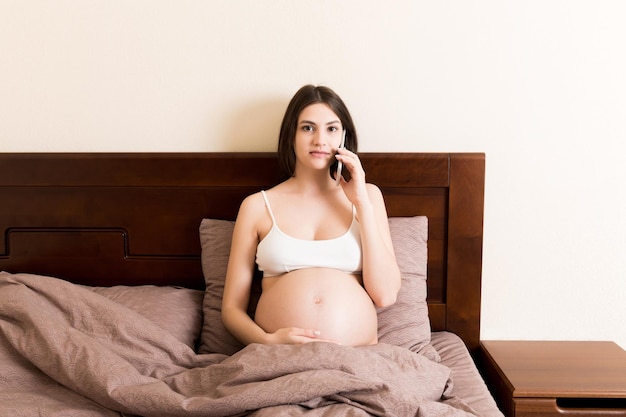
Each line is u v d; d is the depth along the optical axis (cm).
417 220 202
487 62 204
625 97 204
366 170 204
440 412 140
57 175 209
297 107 185
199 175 207
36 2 207
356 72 207
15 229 213
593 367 189
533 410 173
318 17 205
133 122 213
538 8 202
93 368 148
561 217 211
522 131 207
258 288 199
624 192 208
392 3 203
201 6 206
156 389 143
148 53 209
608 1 200
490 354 201
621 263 212
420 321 190
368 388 138
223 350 183
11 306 166
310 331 164
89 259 213
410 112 208
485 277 215
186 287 212
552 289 214
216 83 210
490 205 211
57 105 212
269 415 131
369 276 176
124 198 210
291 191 190
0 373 156
